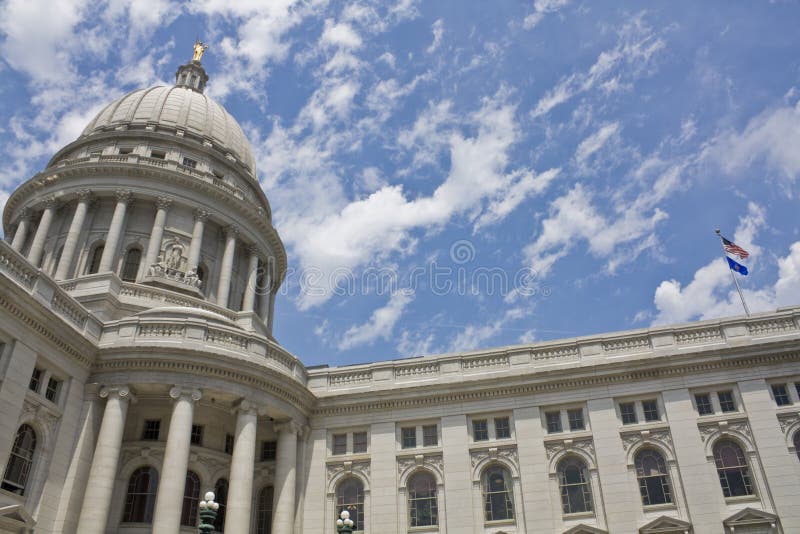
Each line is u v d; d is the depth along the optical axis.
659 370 38.88
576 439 38.47
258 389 38.75
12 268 32.62
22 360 31.45
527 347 42.22
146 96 69.12
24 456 31.64
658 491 36.34
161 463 37.78
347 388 43.38
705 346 39.06
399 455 40.50
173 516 33.03
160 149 62.59
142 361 36.34
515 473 38.44
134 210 57.22
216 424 40.81
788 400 36.53
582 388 39.81
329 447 41.88
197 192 58.75
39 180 57.69
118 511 36.38
